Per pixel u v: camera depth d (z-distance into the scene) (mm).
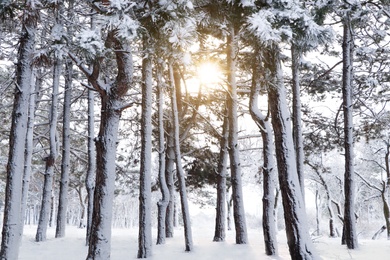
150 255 9930
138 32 5598
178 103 17016
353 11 8211
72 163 27953
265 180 10461
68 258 10211
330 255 9680
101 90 7172
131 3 5566
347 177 11461
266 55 7496
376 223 39125
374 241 13914
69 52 6293
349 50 12727
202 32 7859
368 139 17922
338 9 8055
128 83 7051
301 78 16375
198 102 17031
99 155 7020
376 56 14828
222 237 14031
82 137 23875
